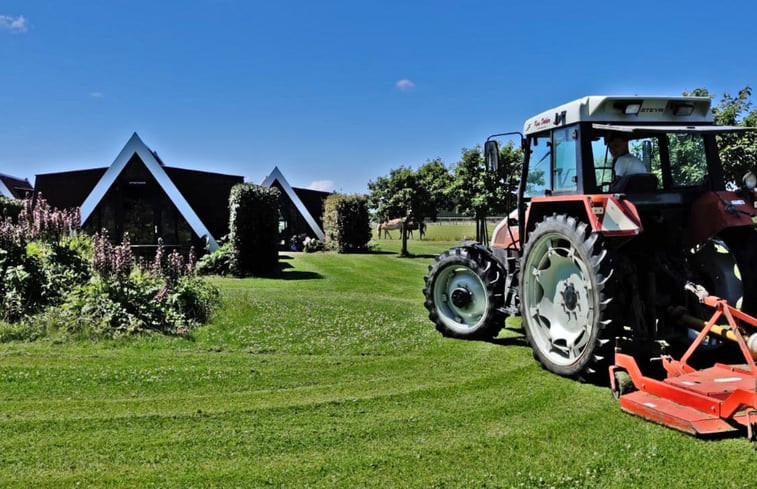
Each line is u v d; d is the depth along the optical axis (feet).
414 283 45.55
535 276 19.39
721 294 18.17
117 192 57.57
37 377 17.53
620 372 15.62
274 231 52.85
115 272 25.49
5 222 27.30
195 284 29.81
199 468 11.49
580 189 18.08
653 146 18.69
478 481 10.87
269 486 10.75
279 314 29.50
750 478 10.78
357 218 82.02
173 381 17.47
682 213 18.35
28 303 25.04
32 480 10.92
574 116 18.11
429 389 16.74
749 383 13.84
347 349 21.88
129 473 11.26
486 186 51.03
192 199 62.54
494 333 23.18
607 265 16.44
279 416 14.49
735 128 16.71
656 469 11.21
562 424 13.79
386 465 11.62
